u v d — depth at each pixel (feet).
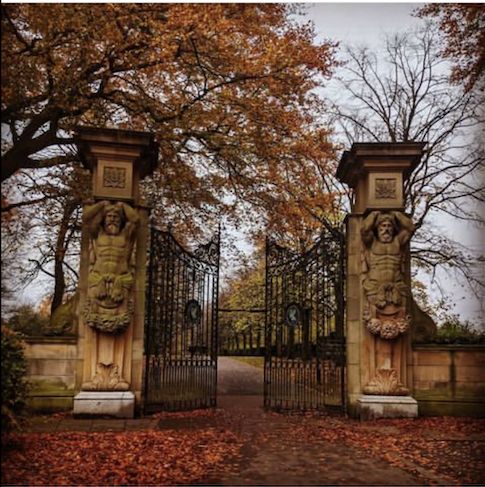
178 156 52.75
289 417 36.27
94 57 41.70
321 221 58.39
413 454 26.32
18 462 22.99
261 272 81.56
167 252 38.91
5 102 38.65
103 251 34.55
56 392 34.78
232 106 49.44
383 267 35.19
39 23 37.88
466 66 63.36
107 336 34.50
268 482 21.81
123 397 33.88
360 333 36.09
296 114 53.98
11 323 35.50
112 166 35.96
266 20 49.57
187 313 40.19
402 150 36.09
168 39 40.65
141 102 46.73
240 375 60.54
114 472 22.21
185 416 35.91
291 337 40.86
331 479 22.31
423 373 36.17
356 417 35.37
